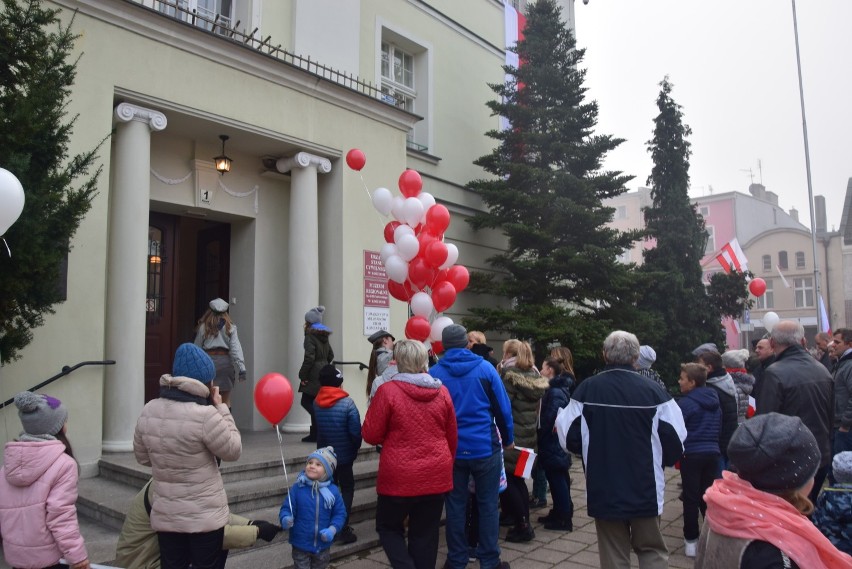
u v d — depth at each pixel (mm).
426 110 12617
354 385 8961
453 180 13078
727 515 1902
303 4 9359
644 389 3691
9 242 4223
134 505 3568
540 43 12766
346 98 9086
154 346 8391
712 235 42000
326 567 4238
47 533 2980
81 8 6422
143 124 6965
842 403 5941
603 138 12266
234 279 9289
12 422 5652
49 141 4676
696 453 5180
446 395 4262
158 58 7027
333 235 9094
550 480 5941
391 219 9703
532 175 11766
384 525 4102
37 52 4645
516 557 5141
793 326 4887
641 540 3654
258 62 7953
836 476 2797
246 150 8742
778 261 37312
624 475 3566
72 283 6141
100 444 6230
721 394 5711
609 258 11492
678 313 14719
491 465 4574
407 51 12766
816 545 1792
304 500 4113
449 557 4527
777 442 1884
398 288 6723
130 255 6730
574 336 10766
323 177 9312
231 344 7199
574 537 5695
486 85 14289
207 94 7469
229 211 8727
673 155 15438
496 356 13289
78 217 4902
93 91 6453
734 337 28906
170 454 3207
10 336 4605
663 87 15703
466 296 12695
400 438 4066
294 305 8609
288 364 8633
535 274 11836
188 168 8289
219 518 3289
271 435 8219
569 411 3836
